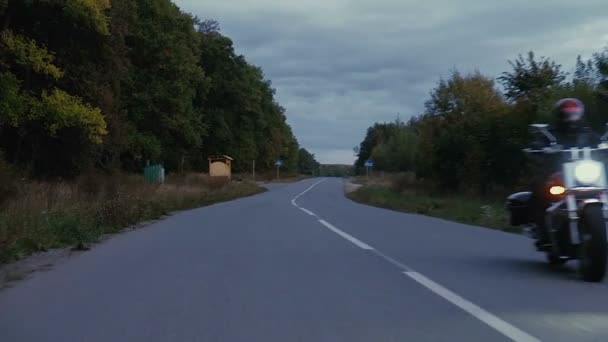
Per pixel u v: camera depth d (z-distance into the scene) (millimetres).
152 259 12172
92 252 13492
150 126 54906
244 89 83062
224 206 32469
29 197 19406
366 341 6375
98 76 37406
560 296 8344
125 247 14281
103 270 10938
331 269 10711
